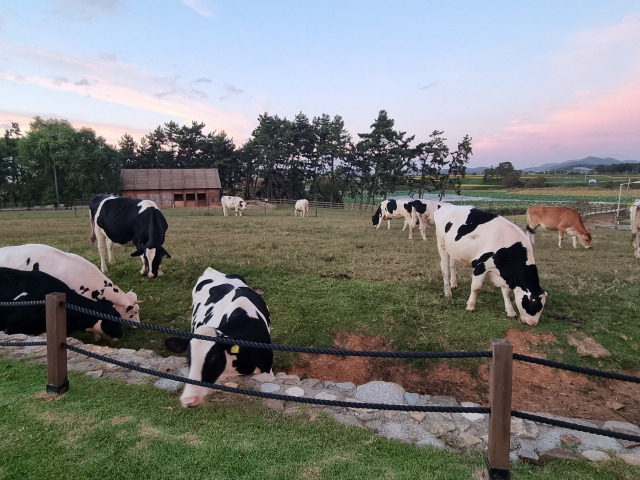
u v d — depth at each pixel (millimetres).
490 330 6578
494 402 2842
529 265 6551
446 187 63750
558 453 3326
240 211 30266
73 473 2826
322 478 2846
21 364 4590
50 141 40500
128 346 6598
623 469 3154
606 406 5336
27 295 5727
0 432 3273
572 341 6340
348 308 7340
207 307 4836
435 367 6051
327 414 3730
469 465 3094
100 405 3732
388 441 3373
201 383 3305
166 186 47750
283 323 6957
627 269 9906
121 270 9578
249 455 3057
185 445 3148
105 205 9352
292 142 63094
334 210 42812
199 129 67062
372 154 56062
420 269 9766
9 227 18078
